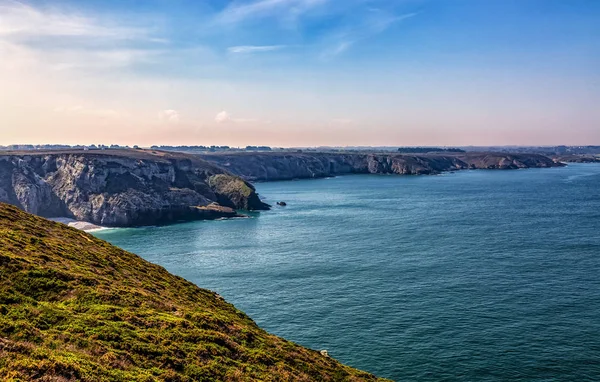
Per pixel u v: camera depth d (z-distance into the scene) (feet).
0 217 152.35
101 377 70.59
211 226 530.68
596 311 222.07
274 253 367.86
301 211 627.87
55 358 70.59
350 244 392.06
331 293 260.01
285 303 246.06
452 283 271.28
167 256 368.07
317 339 200.75
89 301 102.32
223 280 292.61
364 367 176.14
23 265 108.06
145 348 87.45
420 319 218.59
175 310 115.65
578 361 175.42
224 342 103.71
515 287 260.83
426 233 431.02
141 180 636.07
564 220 492.54
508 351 184.85
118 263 151.33
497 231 433.07
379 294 255.50
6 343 71.41
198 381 84.48
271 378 95.14
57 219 577.43
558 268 297.12
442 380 166.30
